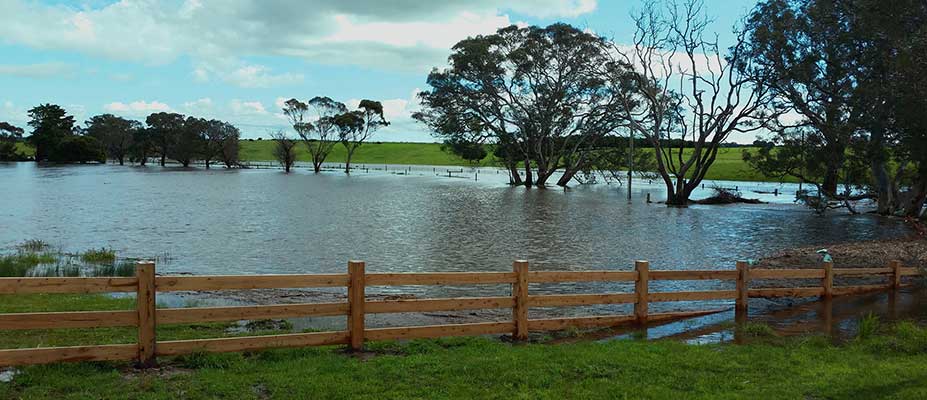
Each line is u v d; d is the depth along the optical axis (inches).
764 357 323.0
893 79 1226.6
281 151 4781.0
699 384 273.4
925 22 1144.8
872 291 557.0
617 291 595.5
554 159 3029.0
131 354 275.6
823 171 1700.3
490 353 319.6
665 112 2052.2
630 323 418.6
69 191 2042.3
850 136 1531.7
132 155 5713.6
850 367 304.0
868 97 1387.8
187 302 503.8
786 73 1651.1
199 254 828.0
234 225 1163.3
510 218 1381.6
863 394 258.2
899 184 1689.2
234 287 293.3
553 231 1147.9
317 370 277.4
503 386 263.3
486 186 2874.0
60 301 458.6
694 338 385.7
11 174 3302.2
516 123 3016.7
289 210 1488.7
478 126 3083.2
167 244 914.7
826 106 1609.3
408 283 334.0
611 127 2805.1
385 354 318.7
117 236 992.2
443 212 1503.4
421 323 445.7
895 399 249.3
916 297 532.4
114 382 253.8
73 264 709.3
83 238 964.0
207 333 372.8
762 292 477.4
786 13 1642.5
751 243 1024.2
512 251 892.0
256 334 373.7
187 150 5044.3
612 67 2309.3
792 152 1726.1
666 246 971.3
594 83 2721.5
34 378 250.7
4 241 917.8
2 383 246.2
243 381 260.5
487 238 1031.0
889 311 477.4
